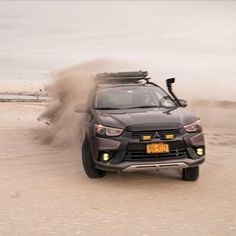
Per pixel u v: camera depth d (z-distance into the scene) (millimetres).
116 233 4430
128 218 4879
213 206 5277
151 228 4562
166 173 6996
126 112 6758
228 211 5078
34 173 7094
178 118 6297
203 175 6852
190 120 6328
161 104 7324
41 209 5211
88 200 5578
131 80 8430
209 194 5793
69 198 5664
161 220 4805
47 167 7535
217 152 8609
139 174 6945
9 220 4828
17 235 4395
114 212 5094
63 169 7371
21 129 12234
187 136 6102
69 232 4465
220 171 7074
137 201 5527
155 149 5961
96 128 6242
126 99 7402
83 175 6938
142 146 5973
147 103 7328
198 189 6055
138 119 6246
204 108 13969
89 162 6570
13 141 10266
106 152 6070
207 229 4520
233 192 5855
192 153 6129
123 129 6062
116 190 6051
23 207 5293
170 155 6020
